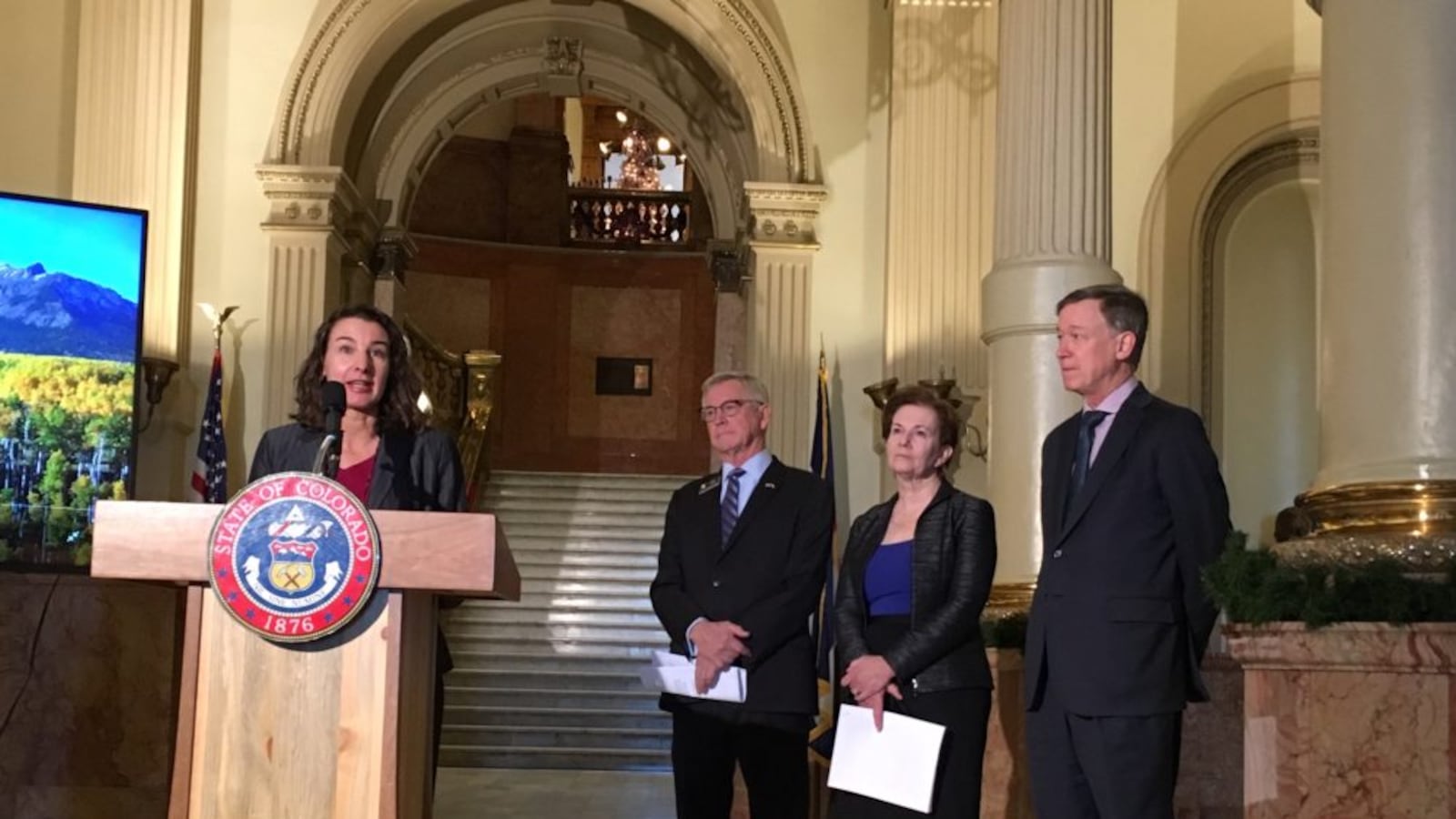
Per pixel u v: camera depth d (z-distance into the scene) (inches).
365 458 136.3
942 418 156.6
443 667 157.5
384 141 467.2
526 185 682.2
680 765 163.5
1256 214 384.2
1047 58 253.8
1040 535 239.8
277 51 402.9
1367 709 130.7
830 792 152.9
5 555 263.3
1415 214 154.3
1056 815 140.9
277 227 393.1
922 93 386.0
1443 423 151.3
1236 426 379.6
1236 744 209.9
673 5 406.6
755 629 160.2
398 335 139.2
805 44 410.6
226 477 370.9
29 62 385.4
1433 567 141.3
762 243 400.2
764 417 170.4
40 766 207.5
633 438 674.2
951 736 146.9
